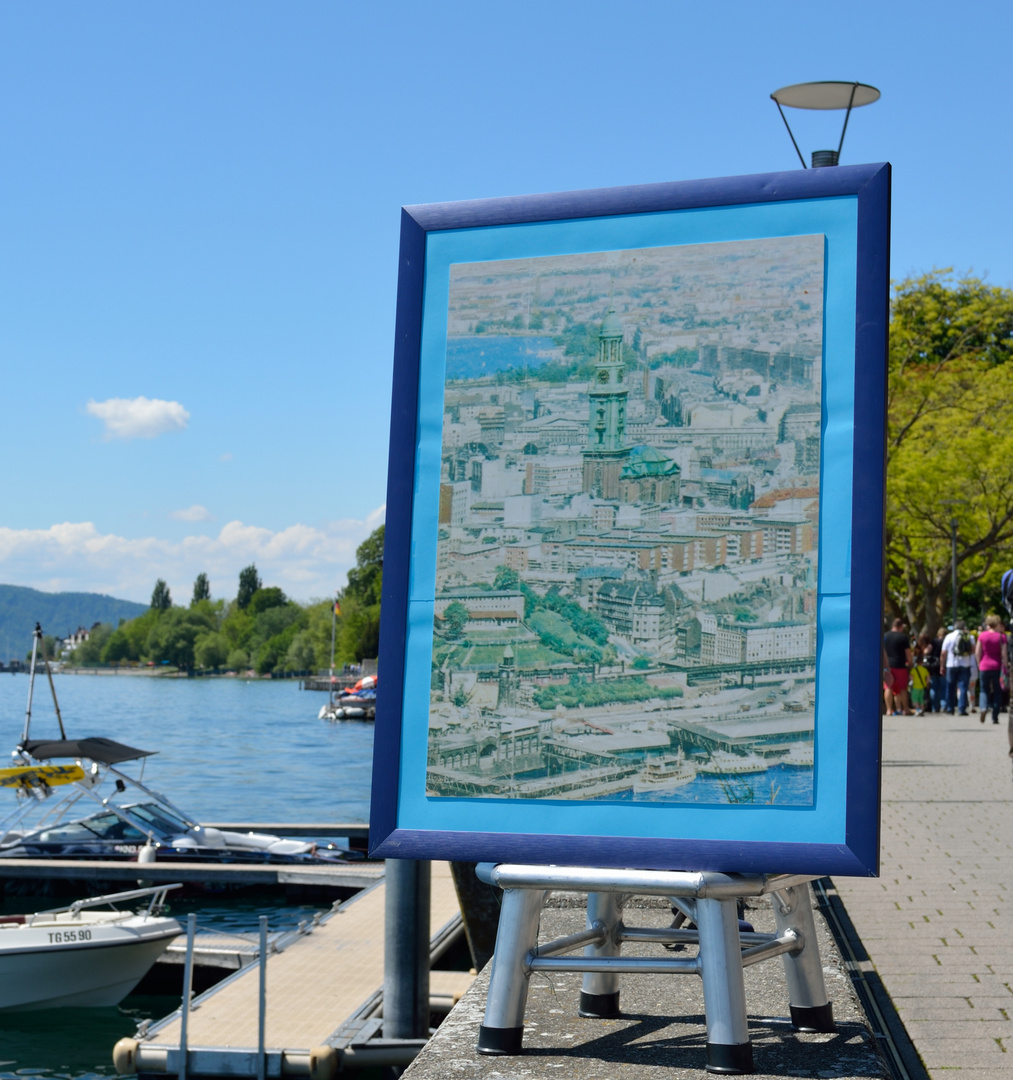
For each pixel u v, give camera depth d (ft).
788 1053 10.18
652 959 9.97
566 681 9.93
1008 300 160.56
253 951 38.58
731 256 9.91
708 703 9.59
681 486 9.82
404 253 10.69
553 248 10.36
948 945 19.80
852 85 21.54
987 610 178.91
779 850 9.24
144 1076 26.11
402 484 10.46
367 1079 27.27
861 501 9.38
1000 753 58.49
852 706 9.23
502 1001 10.21
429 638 10.29
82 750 53.98
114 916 40.04
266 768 135.33
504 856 9.85
